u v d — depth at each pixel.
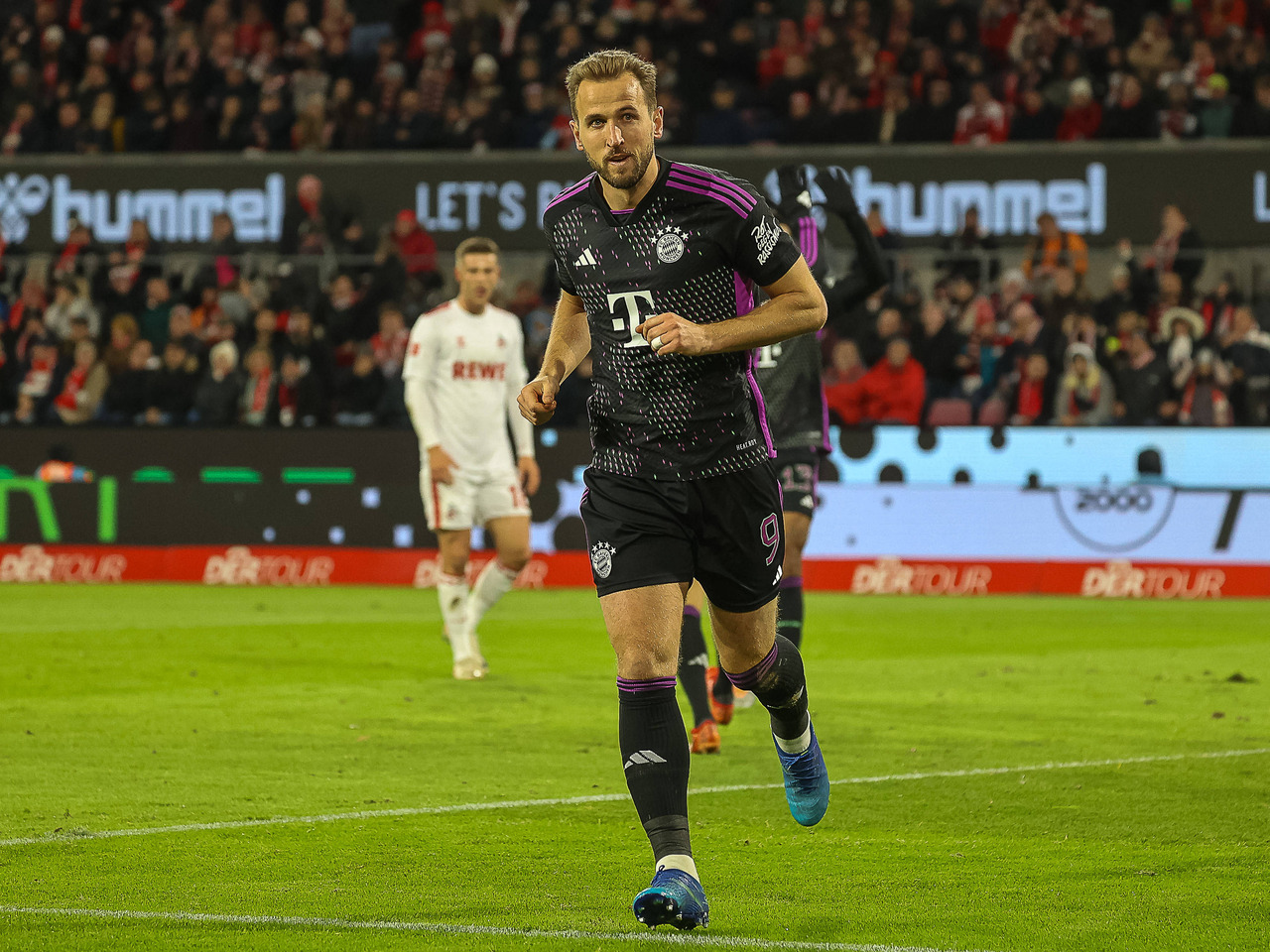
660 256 14.01
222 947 12.72
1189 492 50.41
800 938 12.93
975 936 13.01
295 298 58.78
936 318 55.25
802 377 25.38
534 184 61.03
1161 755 22.11
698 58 67.56
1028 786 19.83
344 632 38.75
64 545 55.19
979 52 66.12
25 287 60.78
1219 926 13.37
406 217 60.56
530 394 14.68
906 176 59.06
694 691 22.33
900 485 51.91
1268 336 54.03
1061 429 51.91
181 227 62.66
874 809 18.50
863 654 34.69
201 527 54.59
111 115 67.56
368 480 53.88
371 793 19.41
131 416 57.53
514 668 32.06
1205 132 59.66
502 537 31.08
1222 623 41.91
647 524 14.22
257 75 69.62
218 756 22.02
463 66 69.12
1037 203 58.47
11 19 75.31
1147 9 67.44
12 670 31.12
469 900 14.27
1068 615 44.19
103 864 15.66
